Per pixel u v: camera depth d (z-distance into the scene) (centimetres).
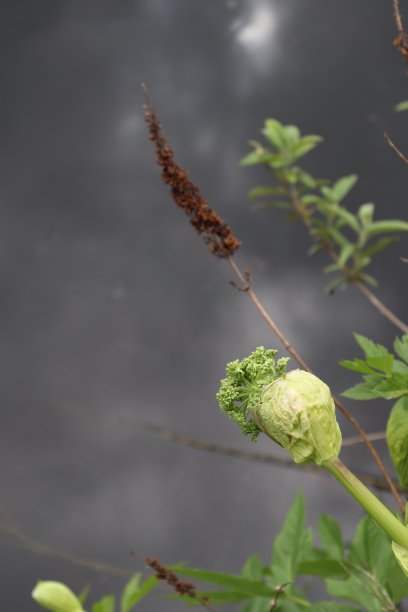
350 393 84
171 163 102
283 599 99
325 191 220
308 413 67
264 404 68
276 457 209
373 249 208
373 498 67
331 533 112
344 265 209
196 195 102
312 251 219
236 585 96
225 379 70
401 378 83
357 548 101
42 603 87
